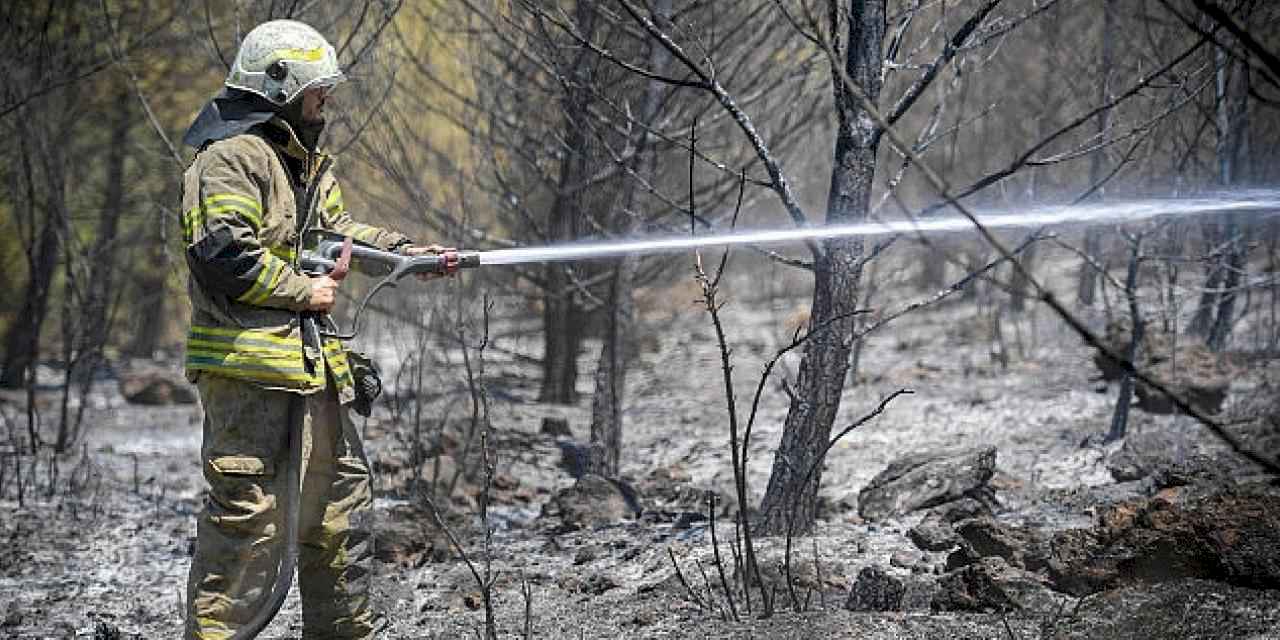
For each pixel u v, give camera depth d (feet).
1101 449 60.90
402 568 44.27
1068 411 72.64
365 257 31.48
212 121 30.14
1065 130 37.11
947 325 116.06
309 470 30.55
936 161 98.73
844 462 64.03
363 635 31.37
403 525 45.39
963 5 62.69
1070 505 48.44
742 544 42.78
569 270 69.51
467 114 72.74
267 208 29.89
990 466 49.26
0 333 125.18
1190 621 30.35
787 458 44.09
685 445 77.20
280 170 30.09
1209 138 70.79
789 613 34.14
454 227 70.18
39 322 73.82
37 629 39.65
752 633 32.42
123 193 102.53
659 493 59.26
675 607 36.47
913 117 96.99
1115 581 33.86
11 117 74.23
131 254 118.32
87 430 85.97
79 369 114.52
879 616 33.37
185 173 29.68
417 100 70.69
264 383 29.07
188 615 29.60
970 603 34.12
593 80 57.26
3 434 82.53
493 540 49.16
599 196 71.00
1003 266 98.12
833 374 43.37
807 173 85.15
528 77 65.10
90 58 79.41
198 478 67.56
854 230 32.76
